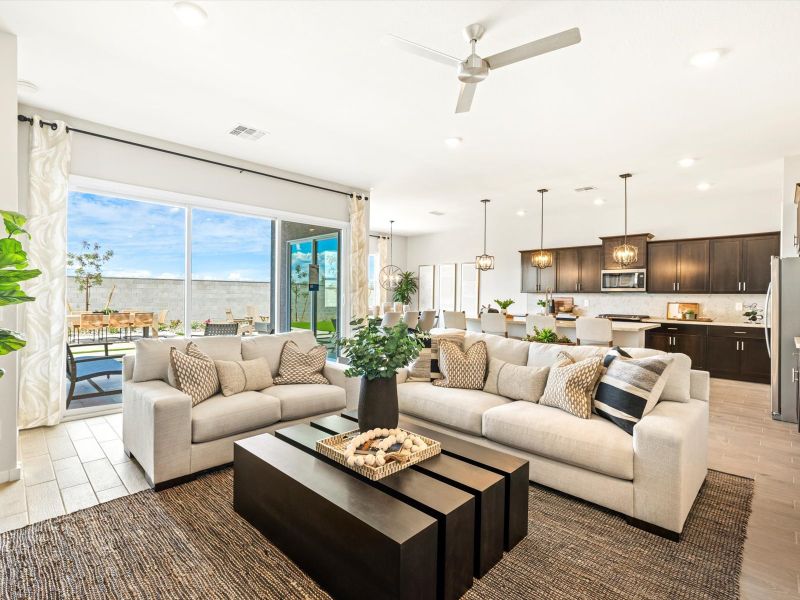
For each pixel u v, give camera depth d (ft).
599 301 24.95
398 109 11.60
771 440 11.60
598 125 12.45
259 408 9.68
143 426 8.79
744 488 8.63
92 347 13.56
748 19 7.51
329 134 13.53
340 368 12.09
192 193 14.96
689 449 7.20
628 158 15.47
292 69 9.58
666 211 22.77
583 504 7.91
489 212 26.43
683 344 20.89
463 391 10.75
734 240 20.35
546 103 11.03
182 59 9.23
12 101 8.36
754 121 12.00
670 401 8.54
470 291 31.96
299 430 8.19
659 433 6.90
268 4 7.36
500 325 19.84
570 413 8.68
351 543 5.23
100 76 10.02
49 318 12.01
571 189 20.29
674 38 8.13
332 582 5.53
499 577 5.91
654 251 22.47
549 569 6.09
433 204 24.02
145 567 6.07
